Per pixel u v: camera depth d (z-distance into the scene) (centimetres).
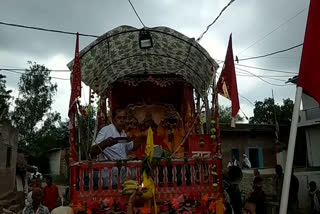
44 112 4634
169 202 584
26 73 4603
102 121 897
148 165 564
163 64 872
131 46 768
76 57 609
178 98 1003
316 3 358
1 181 1852
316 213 1312
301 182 1555
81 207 557
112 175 604
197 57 757
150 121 973
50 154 4600
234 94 641
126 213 564
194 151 697
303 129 2267
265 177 1551
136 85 948
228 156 2481
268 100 3853
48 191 1055
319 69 349
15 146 2212
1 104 3169
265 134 2550
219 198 596
